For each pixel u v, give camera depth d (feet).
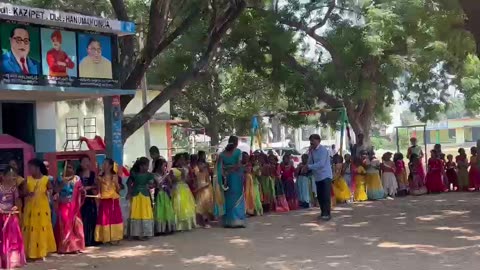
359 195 54.49
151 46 45.62
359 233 36.14
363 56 63.05
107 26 37.11
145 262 29.43
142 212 36.40
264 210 48.91
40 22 33.68
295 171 51.55
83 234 33.40
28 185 30.91
